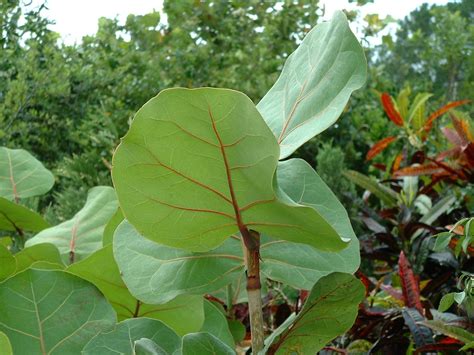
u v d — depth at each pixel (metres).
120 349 0.79
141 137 0.67
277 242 0.88
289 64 0.89
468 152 2.06
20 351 0.79
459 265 1.87
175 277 0.86
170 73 6.06
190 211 0.74
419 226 2.09
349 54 0.78
